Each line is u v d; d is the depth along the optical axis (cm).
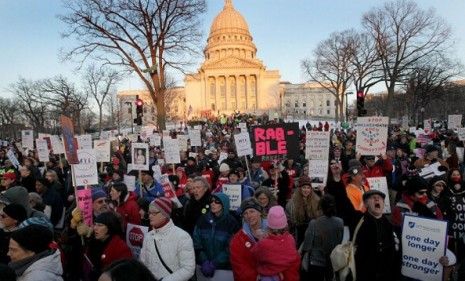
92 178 892
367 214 560
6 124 8000
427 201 712
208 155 1909
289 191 1034
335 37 5675
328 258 631
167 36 3031
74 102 5759
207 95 12081
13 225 567
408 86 5650
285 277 505
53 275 435
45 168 1455
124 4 2839
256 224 550
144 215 797
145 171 1030
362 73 5197
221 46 12975
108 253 529
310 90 14575
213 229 615
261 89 12125
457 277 507
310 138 1028
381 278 536
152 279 270
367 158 1130
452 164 1284
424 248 545
